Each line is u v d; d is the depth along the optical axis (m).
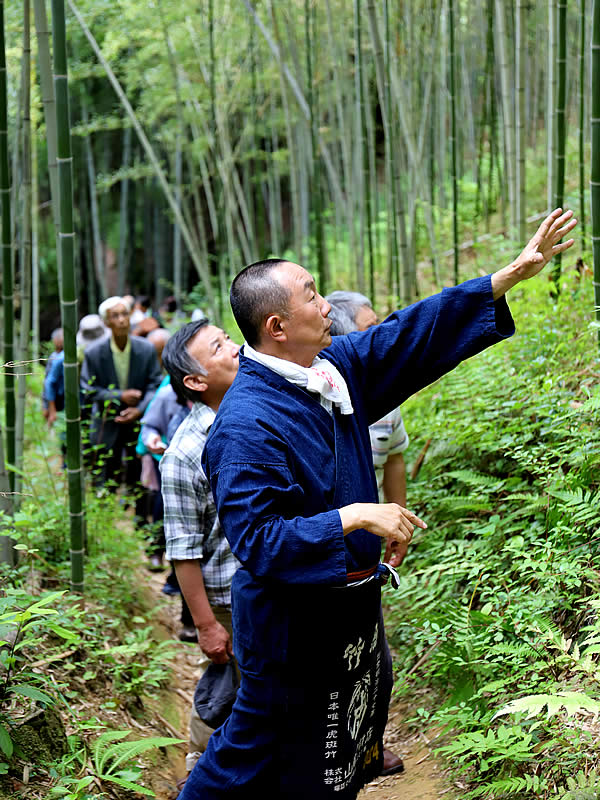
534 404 3.31
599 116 3.14
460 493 3.64
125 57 10.30
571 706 1.81
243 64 9.73
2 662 2.44
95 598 3.76
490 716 2.39
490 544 3.07
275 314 1.92
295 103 9.64
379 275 8.67
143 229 14.66
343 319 2.93
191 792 2.04
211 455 1.90
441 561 3.18
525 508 3.00
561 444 3.04
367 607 1.96
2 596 2.92
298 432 1.89
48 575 3.73
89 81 11.28
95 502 4.39
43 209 13.91
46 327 14.70
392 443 2.78
